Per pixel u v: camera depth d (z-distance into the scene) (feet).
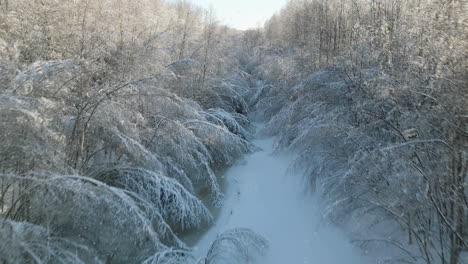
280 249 16.85
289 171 23.75
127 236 14.05
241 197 22.26
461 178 12.24
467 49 13.02
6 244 10.05
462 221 12.32
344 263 15.29
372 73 19.97
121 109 18.85
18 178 12.70
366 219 16.42
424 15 17.72
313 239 17.24
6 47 17.88
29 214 12.81
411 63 16.33
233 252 15.43
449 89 13.00
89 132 17.60
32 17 22.25
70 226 13.25
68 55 22.44
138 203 15.10
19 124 13.26
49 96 16.55
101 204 13.15
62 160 14.35
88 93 18.19
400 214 13.91
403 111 15.48
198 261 14.90
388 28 22.45
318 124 22.20
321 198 19.15
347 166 18.16
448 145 12.10
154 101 22.13
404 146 13.71
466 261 12.23
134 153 17.87
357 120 21.01
